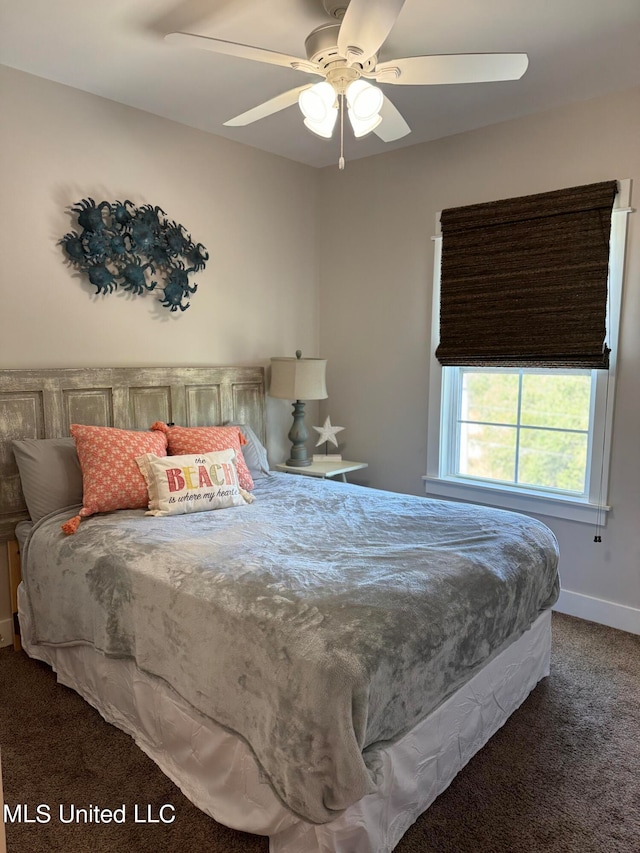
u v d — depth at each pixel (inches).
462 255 124.8
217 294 132.2
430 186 131.0
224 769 63.3
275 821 57.3
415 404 139.3
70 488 98.2
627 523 109.7
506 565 76.7
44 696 87.4
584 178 109.1
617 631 110.9
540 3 76.7
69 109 103.8
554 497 117.8
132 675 75.4
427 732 63.4
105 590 76.7
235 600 62.9
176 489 95.0
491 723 77.1
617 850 61.2
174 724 69.4
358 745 51.1
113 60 94.0
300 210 150.3
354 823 53.9
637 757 75.4
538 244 113.7
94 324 110.7
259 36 86.4
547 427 121.5
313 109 72.8
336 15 77.5
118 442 97.7
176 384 122.4
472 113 114.0
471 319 124.6
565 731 80.4
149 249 116.6
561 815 65.8
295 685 53.8
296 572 67.8
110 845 61.4
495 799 68.0
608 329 108.7
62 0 76.7
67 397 105.2
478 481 131.6
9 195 97.7
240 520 90.8
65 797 67.8
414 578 67.4
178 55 92.1
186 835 62.5
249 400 139.3
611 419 109.6
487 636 70.0
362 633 55.8
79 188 106.3
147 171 116.3
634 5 77.2
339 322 153.4
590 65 94.3
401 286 138.9
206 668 63.4
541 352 114.8
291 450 143.6
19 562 99.8
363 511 96.6
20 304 100.2
